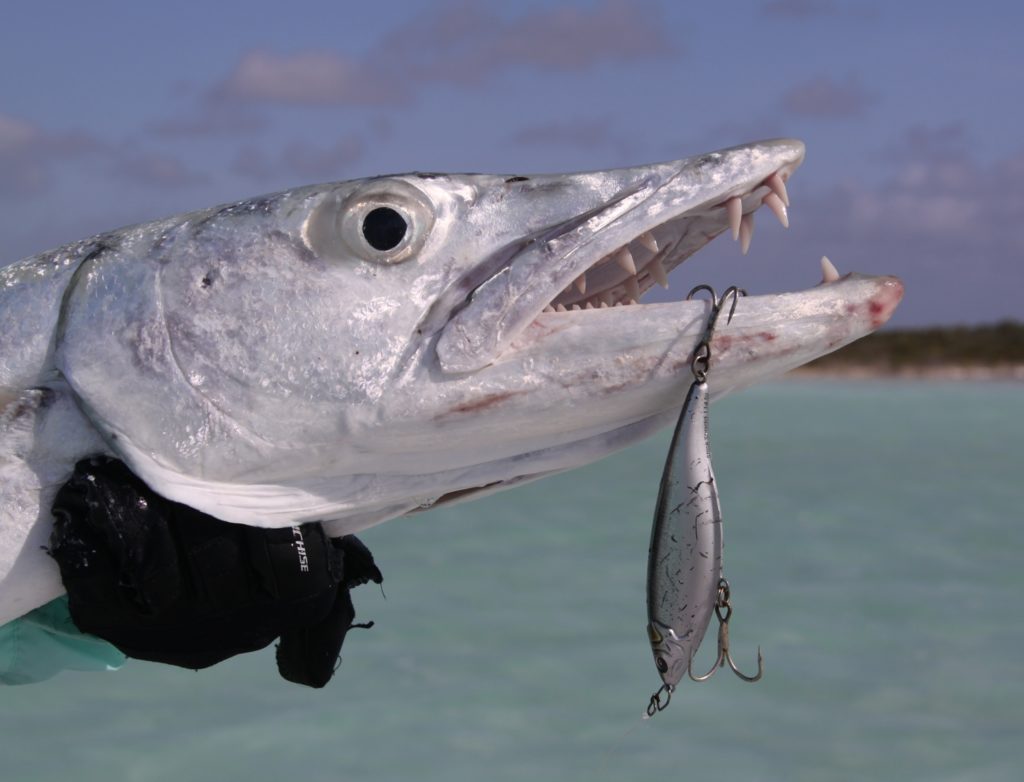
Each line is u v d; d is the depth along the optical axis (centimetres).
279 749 144
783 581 241
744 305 69
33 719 159
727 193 72
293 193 70
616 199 71
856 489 391
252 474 68
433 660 183
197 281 69
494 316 69
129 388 68
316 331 69
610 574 249
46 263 70
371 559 73
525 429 69
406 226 70
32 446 68
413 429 69
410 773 136
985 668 178
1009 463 479
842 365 1622
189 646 69
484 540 295
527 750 144
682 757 142
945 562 262
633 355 69
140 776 134
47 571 68
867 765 137
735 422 766
